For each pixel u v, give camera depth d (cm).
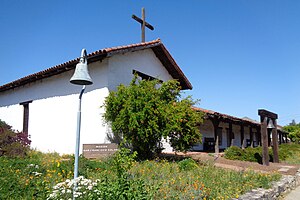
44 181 490
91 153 866
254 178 710
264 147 1145
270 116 1245
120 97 887
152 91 907
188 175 656
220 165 981
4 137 815
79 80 427
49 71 1111
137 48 1091
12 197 438
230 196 529
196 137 933
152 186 506
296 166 1180
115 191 394
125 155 453
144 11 1365
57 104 1156
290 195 735
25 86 1380
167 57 1317
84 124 1028
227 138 2164
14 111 1434
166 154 1112
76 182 402
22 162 620
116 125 886
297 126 4409
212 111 1397
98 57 957
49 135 1165
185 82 1441
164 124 884
